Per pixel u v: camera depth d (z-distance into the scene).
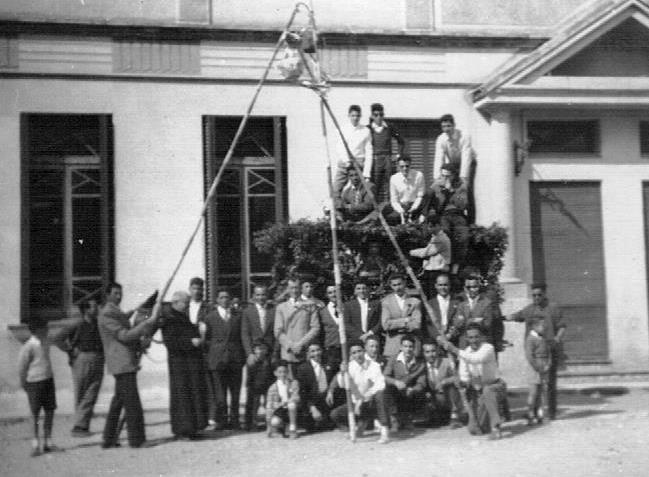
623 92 15.23
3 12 14.36
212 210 14.75
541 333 11.91
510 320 12.27
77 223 14.59
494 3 15.73
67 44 14.55
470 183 13.56
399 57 15.36
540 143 15.74
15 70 14.39
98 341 12.13
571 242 15.69
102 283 14.45
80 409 12.03
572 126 15.86
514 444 10.56
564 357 12.34
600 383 15.40
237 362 12.07
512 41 15.62
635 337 15.73
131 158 14.69
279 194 14.83
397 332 11.75
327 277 12.52
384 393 11.03
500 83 14.92
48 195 14.54
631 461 9.59
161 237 14.68
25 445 11.53
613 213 15.81
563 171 15.72
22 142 14.31
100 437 11.92
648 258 15.87
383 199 13.46
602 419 11.97
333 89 15.18
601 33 15.07
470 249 12.80
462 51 15.54
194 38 14.87
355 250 12.58
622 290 15.76
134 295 14.55
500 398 11.45
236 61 14.98
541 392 11.80
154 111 14.77
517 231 15.50
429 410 11.73
